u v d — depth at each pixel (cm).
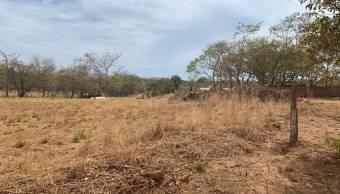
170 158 575
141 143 652
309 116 1149
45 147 731
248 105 1129
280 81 3572
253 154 663
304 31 644
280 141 770
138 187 461
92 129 978
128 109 1695
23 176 474
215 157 616
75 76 6694
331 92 3166
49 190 426
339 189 524
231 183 512
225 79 3709
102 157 561
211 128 793
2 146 754
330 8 584
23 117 1406
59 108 1911
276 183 530
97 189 442
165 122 857
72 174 473
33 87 6375
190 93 2112
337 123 1036
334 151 709
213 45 3941
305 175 571
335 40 590
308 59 647
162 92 6600
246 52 3662
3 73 5706
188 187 486
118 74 6856
